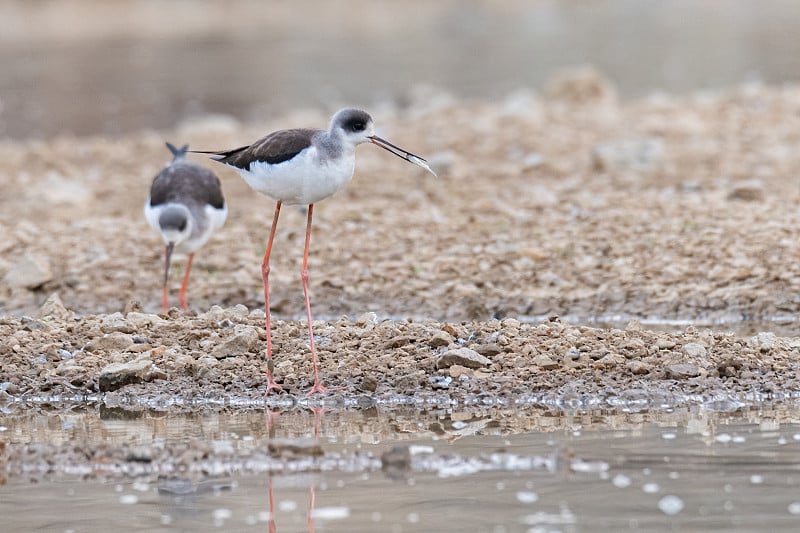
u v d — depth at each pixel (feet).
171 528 24.57
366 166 71.41
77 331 40.55
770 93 87.61
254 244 55.01
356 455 29.27
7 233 57.57
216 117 98.84
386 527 24.25
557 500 25.55
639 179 64.75
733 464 27.68
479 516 24.71
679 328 43.75
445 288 48.75
